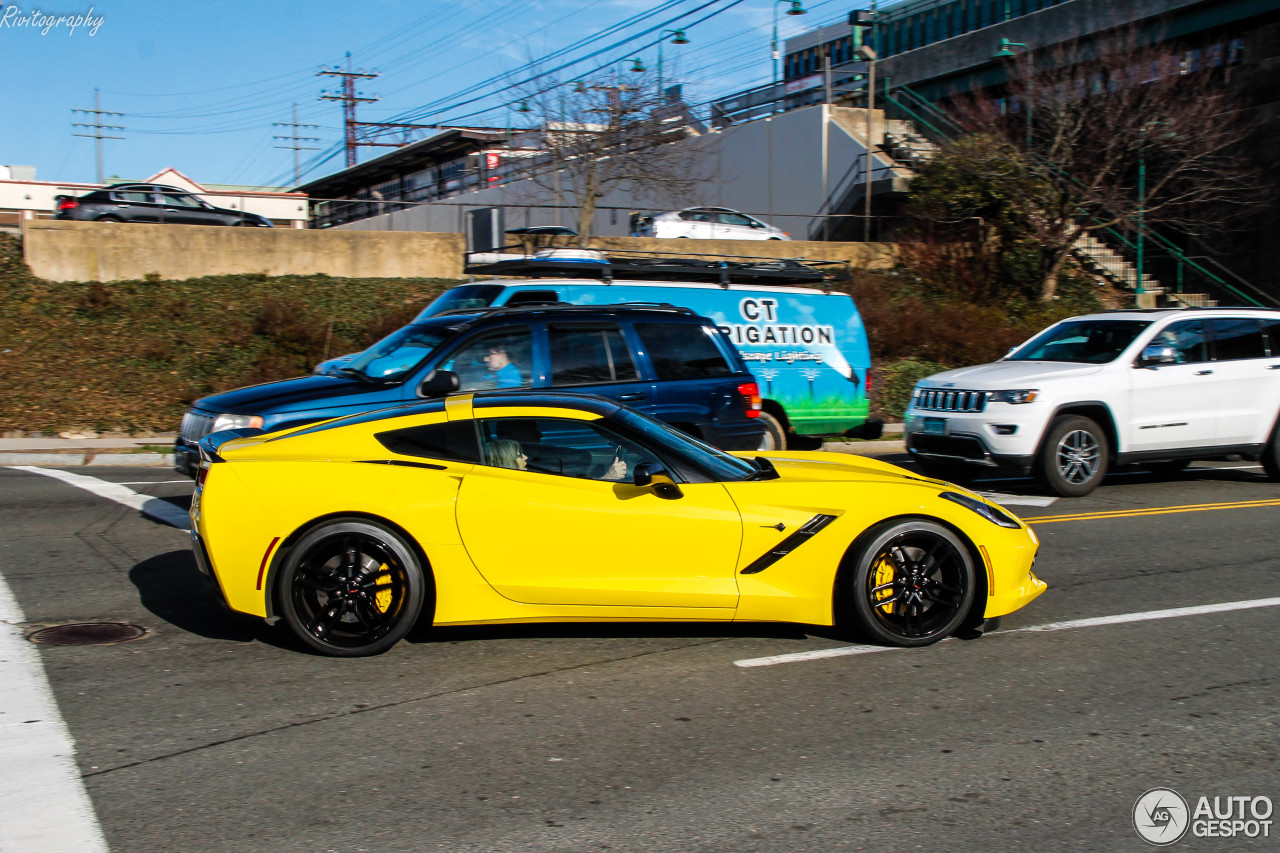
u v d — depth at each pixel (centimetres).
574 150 2514
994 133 2452
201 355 1773
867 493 568
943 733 450
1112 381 1085
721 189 3294
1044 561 784
